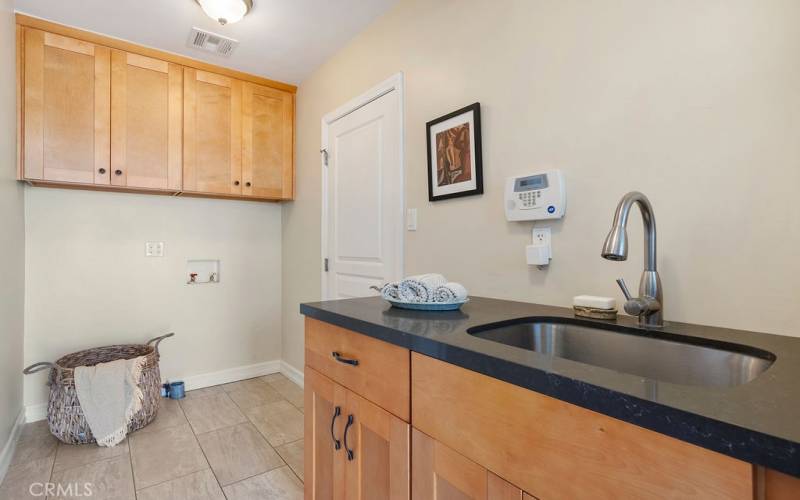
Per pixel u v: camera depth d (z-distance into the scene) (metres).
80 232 2.52
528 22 1.41
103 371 2.11
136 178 2.45
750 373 0.79
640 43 1.11
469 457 0.77
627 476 0.54
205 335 2.98
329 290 2.62
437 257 1.78
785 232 0.88
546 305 1.34
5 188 1.90
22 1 2.01
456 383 0.80
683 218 1.03
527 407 0.67
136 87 2.45
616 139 1.17
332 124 2.59
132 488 1.70
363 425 1.08
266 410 2.52
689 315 1.02
